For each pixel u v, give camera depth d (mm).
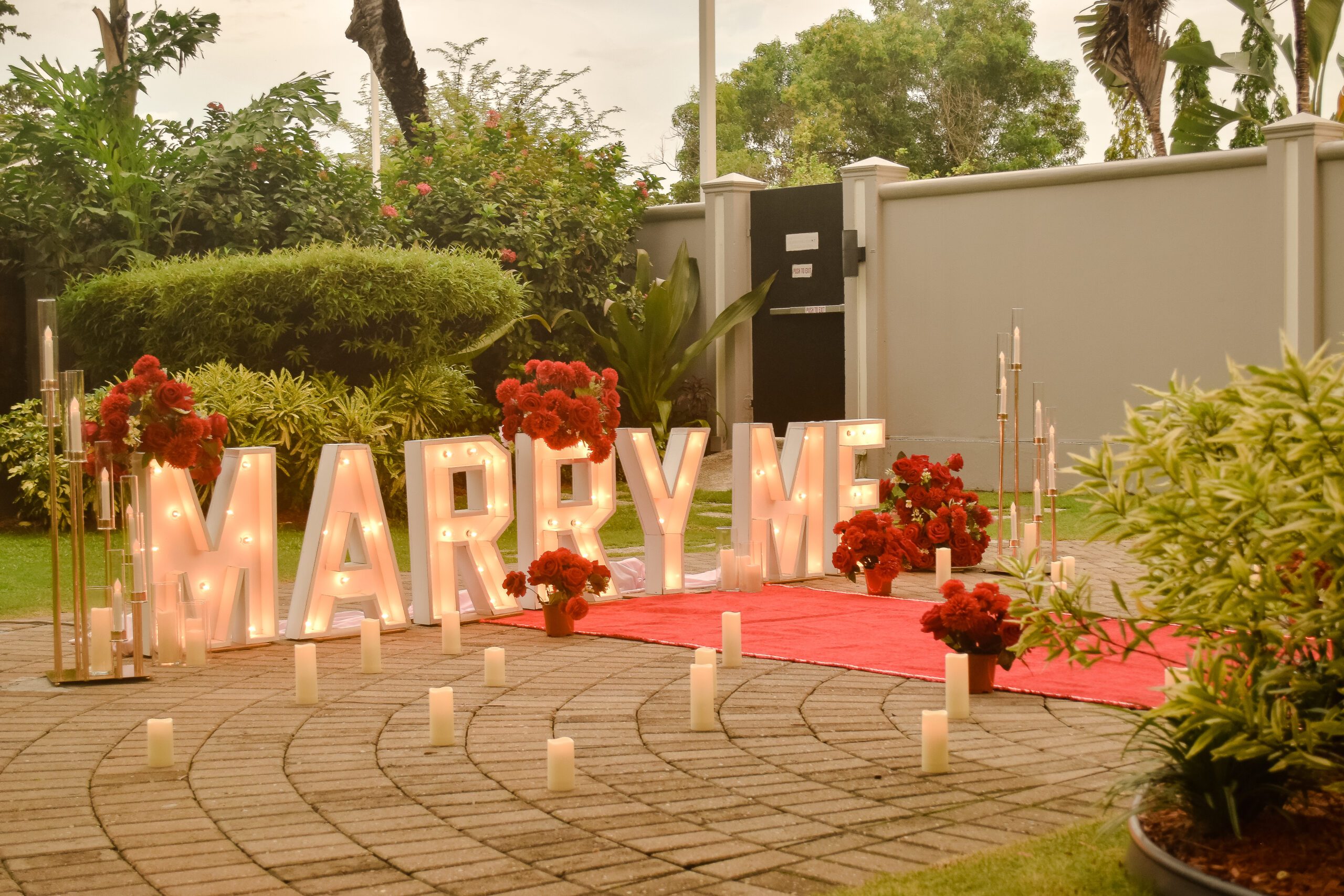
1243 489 2984
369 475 7316
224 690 5801
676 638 6879
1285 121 13008
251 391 12148
